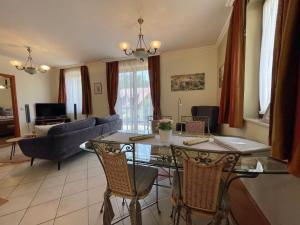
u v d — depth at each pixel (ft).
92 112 20.02
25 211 6.25
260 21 7.43
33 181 8.52
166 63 16.29
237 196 6.75
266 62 6.95
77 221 5.71
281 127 3.28
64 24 9.91
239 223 5.35
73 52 15.28
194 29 11.10
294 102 3.21
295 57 3.14
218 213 3.96
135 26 10.42
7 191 7.63
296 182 3.94
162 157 4.98
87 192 7.47
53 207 6.46
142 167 5.96
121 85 18.13
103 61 18.69
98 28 10.55
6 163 10.94
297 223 3.94
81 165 10.46
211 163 3.65
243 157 4.53
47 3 7.81
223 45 11.88
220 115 9.43
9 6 7.98
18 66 13.73
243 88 7.33
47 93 20.79
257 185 6.01
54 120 19.65
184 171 4.01
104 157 4.73
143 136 6.77
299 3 3.01
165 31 11.32
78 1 7.69
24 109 18.31
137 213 4.78
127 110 18.03
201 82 15.15
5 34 11.11
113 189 5.04
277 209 4.76
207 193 3.92
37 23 9.71
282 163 4.26
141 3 7.98
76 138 10.67
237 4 7.48
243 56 7.21
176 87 16.06
